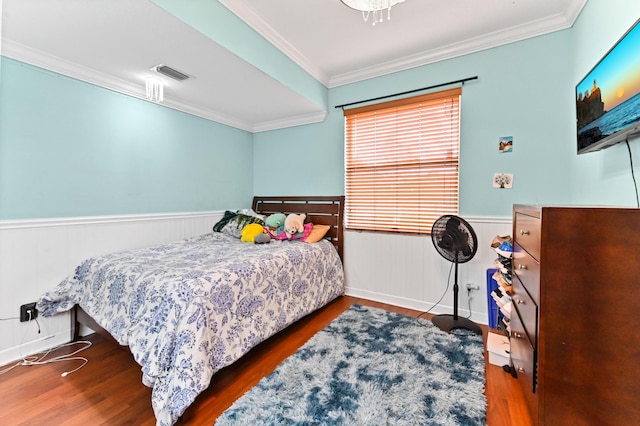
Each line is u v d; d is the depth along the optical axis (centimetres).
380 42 238
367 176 296
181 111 288
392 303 283
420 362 173
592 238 94
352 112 297
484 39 229
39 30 161
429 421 126
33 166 188
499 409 135
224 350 153
